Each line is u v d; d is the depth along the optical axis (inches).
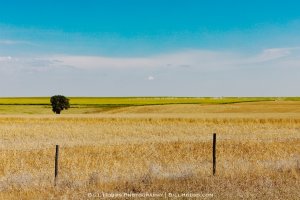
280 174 682.2
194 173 680.4
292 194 539.8
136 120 2760.8
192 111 4530.0
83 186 597.9
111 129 2066.9
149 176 639.8
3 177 673.0
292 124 2411.4
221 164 806.5
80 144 1322.6
